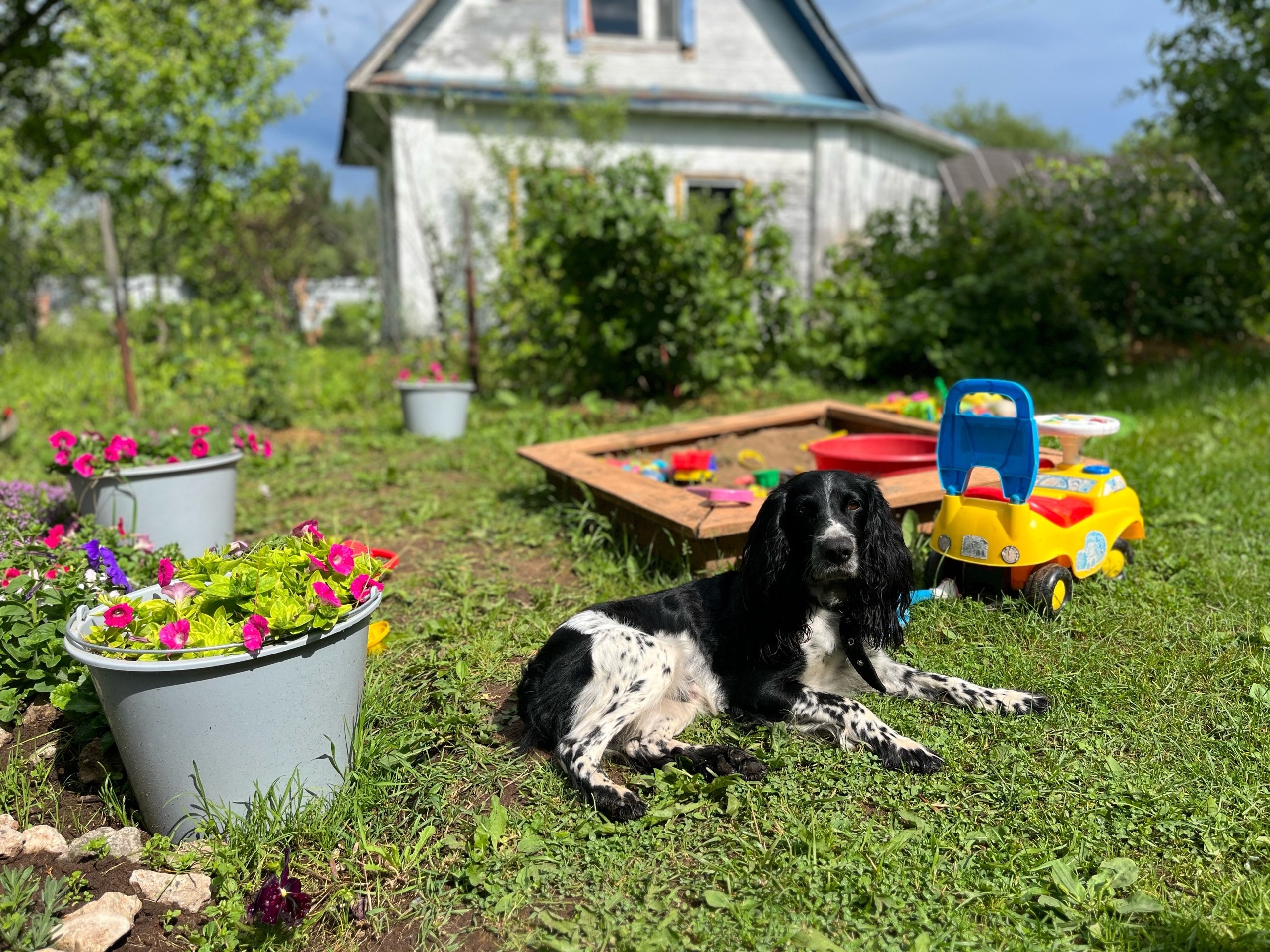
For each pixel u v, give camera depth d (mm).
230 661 1128
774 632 1465
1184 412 3600
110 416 4086
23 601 1533
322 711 1237
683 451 3000
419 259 6199
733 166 6820
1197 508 2342
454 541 2453
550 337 4602
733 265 4699
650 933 1034
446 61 6414
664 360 4559
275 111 5969
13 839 1195
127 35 5535
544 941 1033
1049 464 1982
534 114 6180
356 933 1090
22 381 5051
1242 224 5004
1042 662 1587
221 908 1106
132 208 5914
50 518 2244
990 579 1801
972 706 1470
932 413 3219
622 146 6586
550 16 6570
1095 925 1006
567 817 1246
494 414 4277
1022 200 5363
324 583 1219
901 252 5426
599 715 1394
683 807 1241
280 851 1191
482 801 1302
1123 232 5062
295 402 4473
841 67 6828
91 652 1144
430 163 6191
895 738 1359
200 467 2189
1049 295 4871
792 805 1252
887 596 1511
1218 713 1400
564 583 2115
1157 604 1775
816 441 3072
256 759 1195
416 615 1954
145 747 1161
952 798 1251
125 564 1856
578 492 2543
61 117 6152
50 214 5945
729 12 6844
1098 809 1196
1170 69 4656
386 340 6969
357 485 3076
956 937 1012
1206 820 1157
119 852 1193
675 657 1518
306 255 9562
